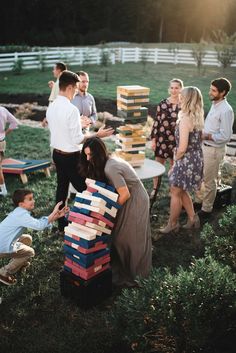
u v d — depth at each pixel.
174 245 5.16
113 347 3.46
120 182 3.89
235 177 7.47
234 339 3.35
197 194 6.14
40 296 4.09
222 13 52.34
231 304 3.18
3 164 7.28
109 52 25.23
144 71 22.11
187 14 52.84
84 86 6.34
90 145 3.92
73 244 3.86
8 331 3.62
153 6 50.53
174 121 6.11
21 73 21.16
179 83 5.96
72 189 6.34
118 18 50.12
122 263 4.32
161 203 6.35
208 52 23.95
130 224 4.11
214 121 5.47
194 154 4.98
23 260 4.30
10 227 4.10
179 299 3.15
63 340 3.52
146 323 3.13
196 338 3.01
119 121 12.33
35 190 6.71
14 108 14.17
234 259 4.16
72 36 44.31
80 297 3.89
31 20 44.41
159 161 6.43
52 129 4.96
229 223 4.37
